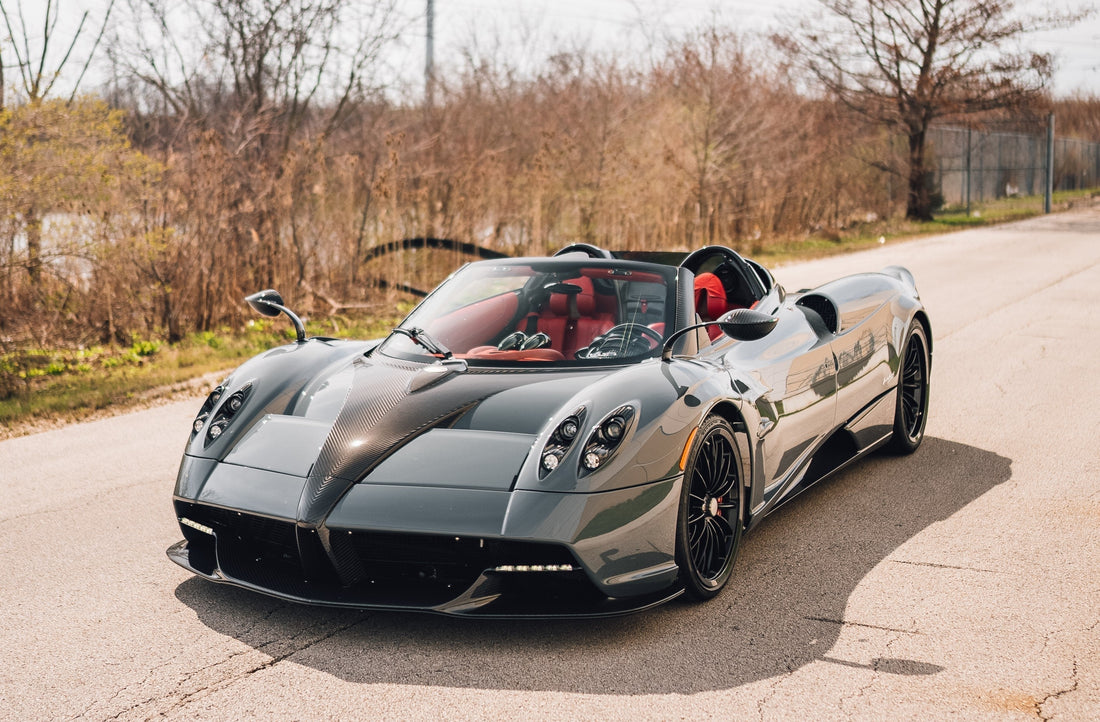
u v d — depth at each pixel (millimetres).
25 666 2824
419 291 11625
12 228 8328
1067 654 2811
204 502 3111
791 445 4004
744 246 19312
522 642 2949
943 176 31562
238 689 2660
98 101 8484
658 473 2982
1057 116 53094
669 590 3100
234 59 12758
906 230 24453
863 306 4820
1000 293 11602
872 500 4371
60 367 8000
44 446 5641
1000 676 2682
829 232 22016
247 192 10352
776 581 3439
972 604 3189
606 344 3723
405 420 3168
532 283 4102
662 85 20156
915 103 26875
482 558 2873
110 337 8867
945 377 6930
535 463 2916
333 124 13727
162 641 2982
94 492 4676
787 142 21031
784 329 4262
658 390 3156
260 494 3025
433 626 3074
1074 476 4609
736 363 3771
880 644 2902
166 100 12602
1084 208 33156
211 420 3463
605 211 14812
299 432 3270
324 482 2965
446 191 12836
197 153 10000
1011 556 3623
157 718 2502
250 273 10312
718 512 3330
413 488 2881
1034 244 19141
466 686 2664
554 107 18062
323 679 2715
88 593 3389
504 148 15508
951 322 9453
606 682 2680
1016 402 6121
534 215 13328
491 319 3969
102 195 8656
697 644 2922
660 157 17672
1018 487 4473
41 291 8891
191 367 7988
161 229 9055
